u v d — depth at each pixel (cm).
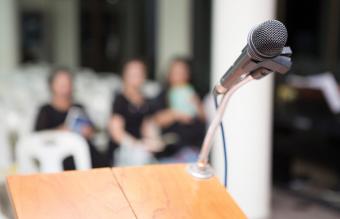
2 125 327
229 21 273
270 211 319
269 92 290
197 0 514
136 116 339
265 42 92
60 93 304
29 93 471
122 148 330
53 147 249
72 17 709
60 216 94
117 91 355
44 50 690
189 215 98
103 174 114
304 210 323
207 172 117
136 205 100
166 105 369
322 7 450
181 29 536
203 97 382
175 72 372
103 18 658
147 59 560
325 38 455
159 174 116
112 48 647
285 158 369
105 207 99
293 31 448
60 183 108
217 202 104
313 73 380
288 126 358
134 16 597
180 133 357
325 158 374
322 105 325
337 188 351
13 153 300
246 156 286
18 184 106
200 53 512
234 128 281
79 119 302
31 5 666
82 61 688
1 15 595
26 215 93
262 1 270
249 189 292
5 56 604
